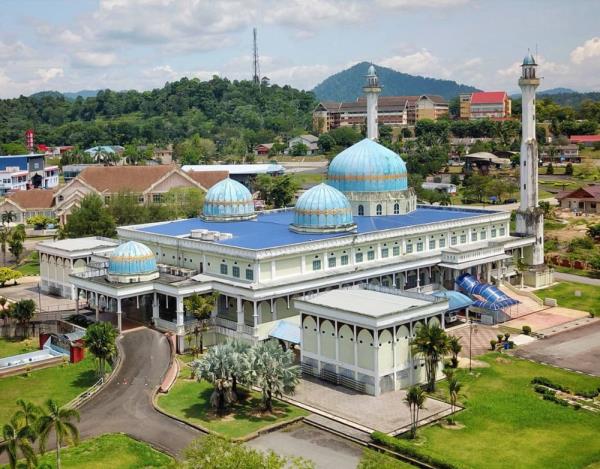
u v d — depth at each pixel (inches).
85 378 4045.3
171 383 3826.3
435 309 3846.0
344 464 2938.0
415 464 2940.5
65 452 3046.3
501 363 4121.6
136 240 5388.8
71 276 4977.9
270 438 3201.3
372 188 5733.3
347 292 4229.8
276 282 4453.7
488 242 5782.5
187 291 4431.6
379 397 3634.4
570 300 5516.7
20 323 4906.5
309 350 3973.9
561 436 3184.1
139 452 3041.3
